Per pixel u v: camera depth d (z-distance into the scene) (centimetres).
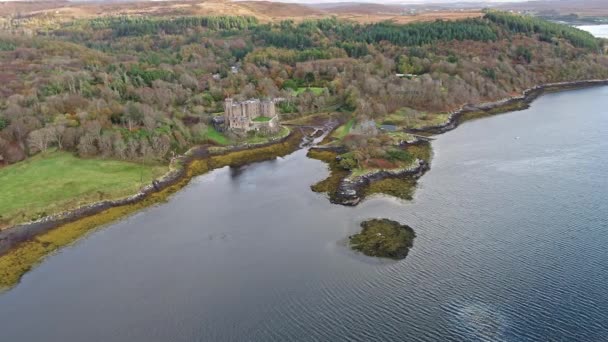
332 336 8175
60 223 12625
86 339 8394
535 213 12100
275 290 9506
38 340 8412
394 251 10662
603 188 13388
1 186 14350
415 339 7994
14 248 11438
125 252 11300
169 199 14462
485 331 8062
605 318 8225
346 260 10450
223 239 11756
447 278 9569
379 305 8875
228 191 14975
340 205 13388
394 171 15512
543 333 7944
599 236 10838
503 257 10188
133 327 8644
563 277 9381
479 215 12188
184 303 9250
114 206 13688
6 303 9469
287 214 13012
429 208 12781
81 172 15412
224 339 8244
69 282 10131
